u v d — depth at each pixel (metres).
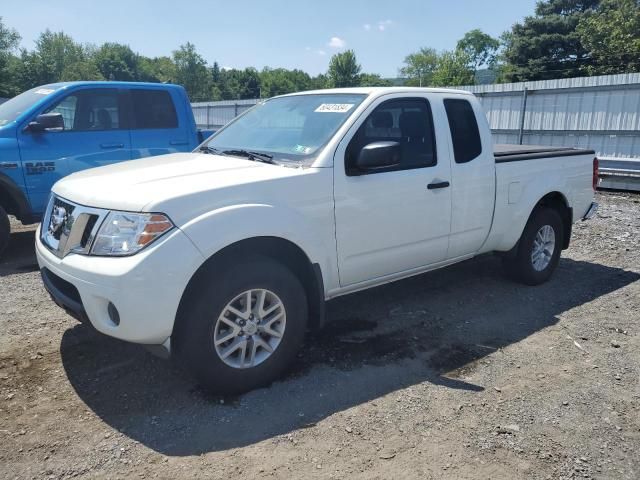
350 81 69.75
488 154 4.66
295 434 2.92
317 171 3.53
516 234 5.04
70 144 6.61
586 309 4.82
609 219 8.74
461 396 3.34
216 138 4.61
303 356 3.83
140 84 7.34
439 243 4.39
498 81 60.00
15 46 57.44
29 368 3.60
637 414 3.17
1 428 2.94
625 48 38.47
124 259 2.87
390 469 2.66
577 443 2.89
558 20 53.03
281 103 4.59
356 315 4.60
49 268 3.28
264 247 3.37
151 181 3.23
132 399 3.24
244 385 3.29
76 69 72.62
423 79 91.00
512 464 2.71
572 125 14.00
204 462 2.69
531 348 4.03
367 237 3.84
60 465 2.66
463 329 4.35
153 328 2.88
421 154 4.19
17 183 6.20
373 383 3.48
